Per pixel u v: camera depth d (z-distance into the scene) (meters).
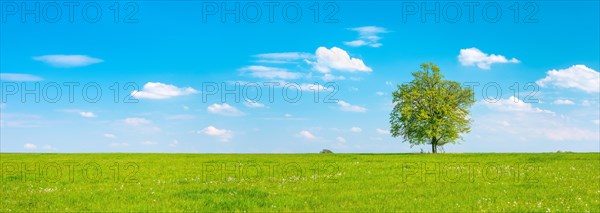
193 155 55.22
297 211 15.98
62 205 17.36
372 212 15.66
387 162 38.31
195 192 20.42
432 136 64.00
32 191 21.66
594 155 48.84
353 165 34.84
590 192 19.67
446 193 19.95
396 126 67.19
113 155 54.16
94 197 19.25
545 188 21.39
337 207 16.56
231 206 16.92
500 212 15.40
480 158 44.28
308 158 46.06
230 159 44.53
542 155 49.50
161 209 16.42
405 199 18.39
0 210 16.34
